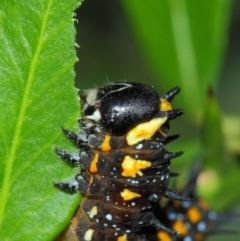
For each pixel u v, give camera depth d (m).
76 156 0.08
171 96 0.08
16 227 0.07
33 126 0.07
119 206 0.08
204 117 0.09
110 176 0.08
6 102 0.07
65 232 0.08
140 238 0.08
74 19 0.07
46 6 0.07
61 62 0.07
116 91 0.08
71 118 0.07
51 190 0.07
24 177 0.07
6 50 0.07
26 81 0.07
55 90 0.07
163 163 0.08
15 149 0.07
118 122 0.08
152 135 0.08
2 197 0.07
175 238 0.09
